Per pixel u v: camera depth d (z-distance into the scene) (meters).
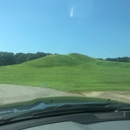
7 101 12.41
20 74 50.09
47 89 19.11
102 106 3.02
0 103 11.59
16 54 138.38
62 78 38.56
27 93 16.03
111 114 2.80
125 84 26.98
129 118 2.70
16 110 2.84
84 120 2.53
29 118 2.55
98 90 18.81
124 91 18.00
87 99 3.75
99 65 105.12
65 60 110.25
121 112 2.90
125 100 13.30
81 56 126.00
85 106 2.97
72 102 3.29
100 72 64.44
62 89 19.62
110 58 122.06
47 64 98.81
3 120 2.45
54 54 121.38
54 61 105.25
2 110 2.92
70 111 2.79
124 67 96.88
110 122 2.54
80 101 3.43
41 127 2.31
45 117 2.63
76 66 98.69
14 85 23.06
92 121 2.52
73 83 27.81
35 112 2.64
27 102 3.58
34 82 29.23
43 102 3.28
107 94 16.03
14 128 2.32
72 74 52.72
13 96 14.41
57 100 3.53
